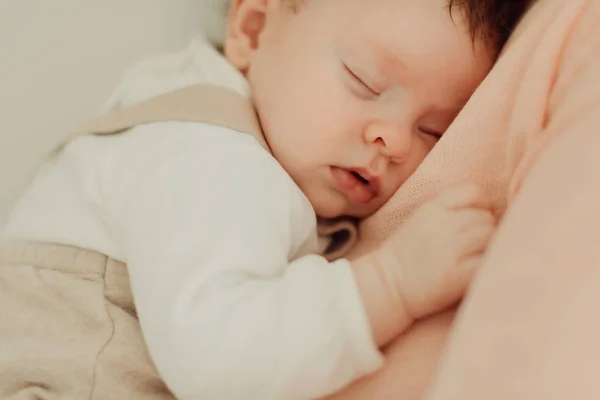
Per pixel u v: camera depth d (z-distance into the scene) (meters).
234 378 0.55
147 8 1.17
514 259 0.30
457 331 0.31
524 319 0.27
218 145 0.68
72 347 0.67
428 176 0.64
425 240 0.58
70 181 0.75
